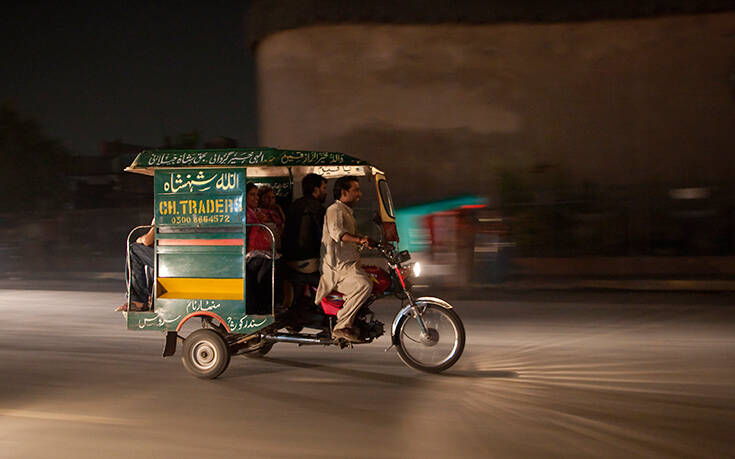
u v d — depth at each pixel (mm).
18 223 19266
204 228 5980
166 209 6062
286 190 7137
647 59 16031
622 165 16219
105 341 7711
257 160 5812
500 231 12875
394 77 17156
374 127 17297
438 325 6039
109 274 16672
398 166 17156
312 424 4633
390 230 6578
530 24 16484
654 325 8438
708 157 15773
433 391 5430
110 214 18828
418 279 12773
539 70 16531
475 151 16781
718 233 13734
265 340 6262
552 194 14547
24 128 22188
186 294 6047
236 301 5922
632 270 13539
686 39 15812
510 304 10508
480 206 13000
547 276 13641
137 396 5395
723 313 9367
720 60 15648
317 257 6188
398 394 5355
